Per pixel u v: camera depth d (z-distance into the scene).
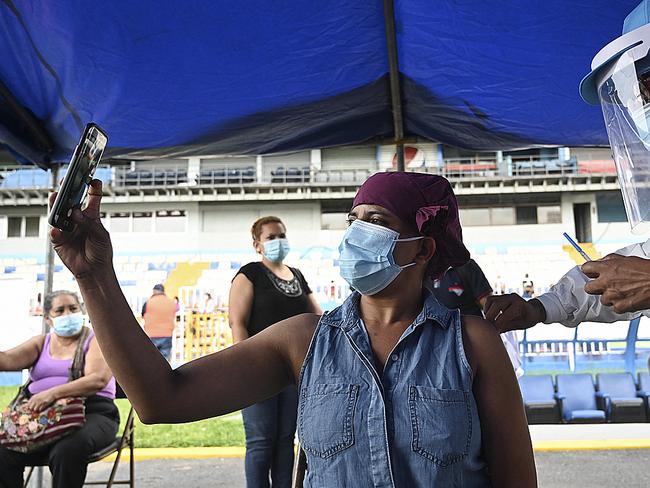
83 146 1.33
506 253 27.06
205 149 4.80
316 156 30.64
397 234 1.50
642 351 16.17
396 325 1.48
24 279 24.02
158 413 1.44
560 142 4.82
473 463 1.35
